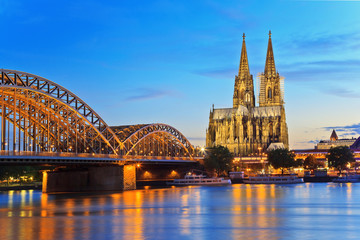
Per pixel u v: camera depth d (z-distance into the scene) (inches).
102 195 6422.2
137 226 3297.2
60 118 6373.0
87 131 7273.6
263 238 2792.8
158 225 3341.5
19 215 4042.8
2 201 5565.9
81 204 5032.0
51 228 3238.2
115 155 7416.3
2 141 5128.0
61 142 6481.3
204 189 7844.5
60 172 7500.0
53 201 5487.2
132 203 5108.3
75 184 7470.5
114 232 3046.3
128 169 7603.4
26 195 6791.3
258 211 4178.2
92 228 3218.5
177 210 4340.6
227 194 6397.6
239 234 2928.2
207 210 4308.6
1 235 2972.4
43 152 5556.1
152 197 5984.3
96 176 7470.5
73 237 2883.9
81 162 6397.6
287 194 6220.5
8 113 5610.2
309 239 2760.8
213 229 3129.9
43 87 5876.0
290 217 3730.3
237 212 4119.1
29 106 5841.5
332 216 3777.1
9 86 5108.3
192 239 2780.5
